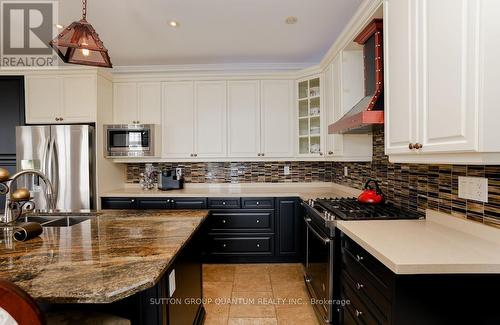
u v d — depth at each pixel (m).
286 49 3.22
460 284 1.06
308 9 2.38
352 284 1.54
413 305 1.06
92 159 3.19
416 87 1.33
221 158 3.51
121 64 3.70
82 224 1.75
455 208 1.51
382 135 2.35
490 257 1.07
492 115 0.95
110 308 1.18
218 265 3.16
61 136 3.09
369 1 1.85
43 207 3.07
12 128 3.28
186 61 3.59
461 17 1.03
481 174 1.33
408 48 1.39
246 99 3.47
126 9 2.35
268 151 3.46
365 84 2.23
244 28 2.70
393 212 1.94
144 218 1.91
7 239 1.44
